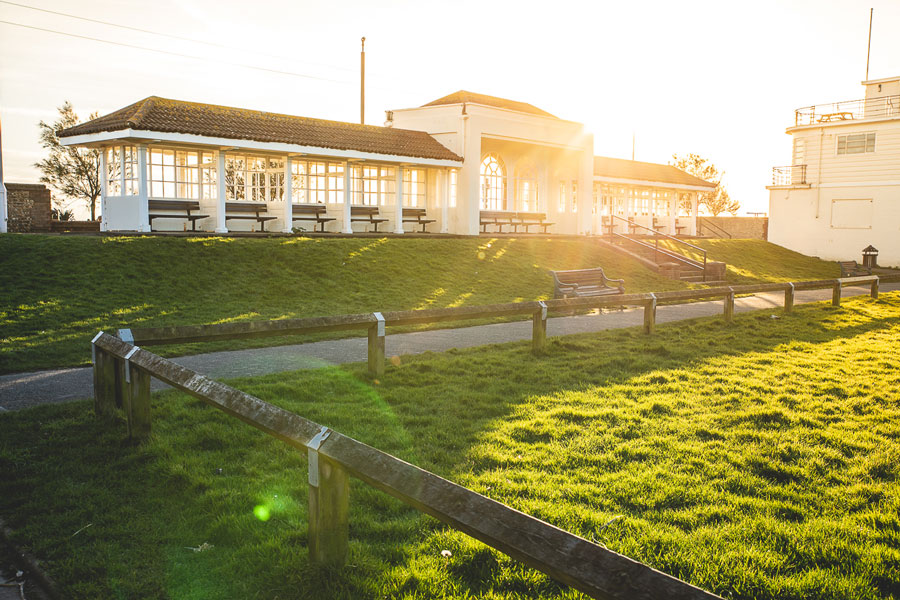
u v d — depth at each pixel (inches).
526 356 356.5
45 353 340.5
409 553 138.9
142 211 665.6
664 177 1485.0
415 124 1036.5
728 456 201.8
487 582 129.0
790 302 562.3
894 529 155.1
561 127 1104.8
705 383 300.0
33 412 232.7
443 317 321.1
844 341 426.9
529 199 1211.9
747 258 1199.6
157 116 673.6
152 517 156.3
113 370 226.2
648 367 333.7
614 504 164.6
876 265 1338.6
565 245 938.7
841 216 1416.1
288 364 331.3
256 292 530.0
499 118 1008.9
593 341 404.2
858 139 1382.9
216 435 209.5
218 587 127.5
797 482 185.5
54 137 1172.5
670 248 1134.4
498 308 339.6
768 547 144.9
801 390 289.6
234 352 364.8
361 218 925.2
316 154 785.6
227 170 809.5
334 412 239.1
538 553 93.3
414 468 114.8
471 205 978.7
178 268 542.9
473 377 304.3
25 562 136.5
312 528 129.9
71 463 186.1
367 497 166.6
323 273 603.5
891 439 223.1
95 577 130.8
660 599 81.3
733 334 446.3
